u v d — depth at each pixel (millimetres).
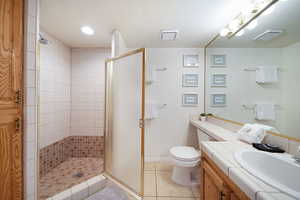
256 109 1245
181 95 2387
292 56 913
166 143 2396
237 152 909
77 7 1367
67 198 1361
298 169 717
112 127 1813
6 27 1001
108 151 1863
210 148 1034
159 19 1567
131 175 1582
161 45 2299
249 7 1214
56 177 1856
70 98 2516
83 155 2512
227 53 1701
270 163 854
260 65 1203
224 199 794
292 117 904
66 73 2412
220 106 1863
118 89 1739
